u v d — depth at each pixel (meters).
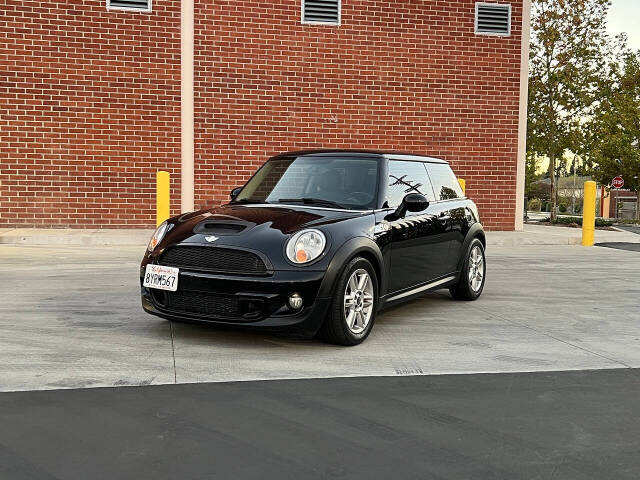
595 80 21.72
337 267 4.30
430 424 3.07
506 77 13.62
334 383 3.69
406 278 5.23
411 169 5.65
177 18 12.12
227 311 4.31
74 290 6.52
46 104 11.76
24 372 3.79
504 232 13.73
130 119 12.09
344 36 12.87
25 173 11.79
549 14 21.67
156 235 4.81
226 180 12.61
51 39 11.70
